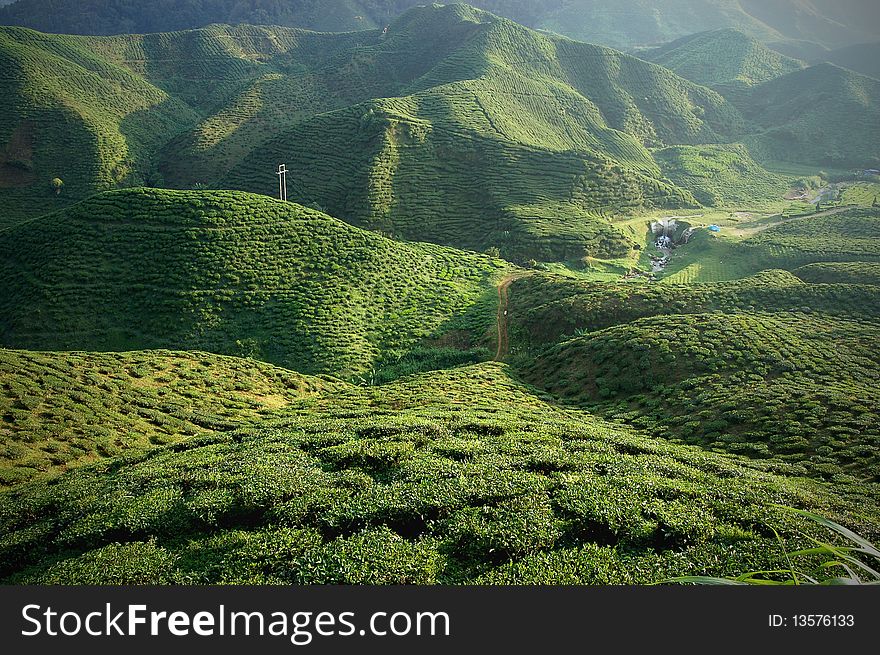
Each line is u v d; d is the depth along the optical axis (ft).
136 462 100.22
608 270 428.97
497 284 326.85
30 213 558.97
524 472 75.41
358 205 473.26
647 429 142.72
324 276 298.76
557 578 51.72
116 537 68.54
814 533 60.49
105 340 259.60
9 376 146.00
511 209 478.59
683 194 602.03
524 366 222.07
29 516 77.87
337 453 85.97
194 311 268.00
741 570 52.65
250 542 61.41
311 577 54.13
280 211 329.52
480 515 63.67
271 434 103.14
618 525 61.93
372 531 61.82
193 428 143.23
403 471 77.25
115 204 313.94
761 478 86.02
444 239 470.80
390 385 194.80
